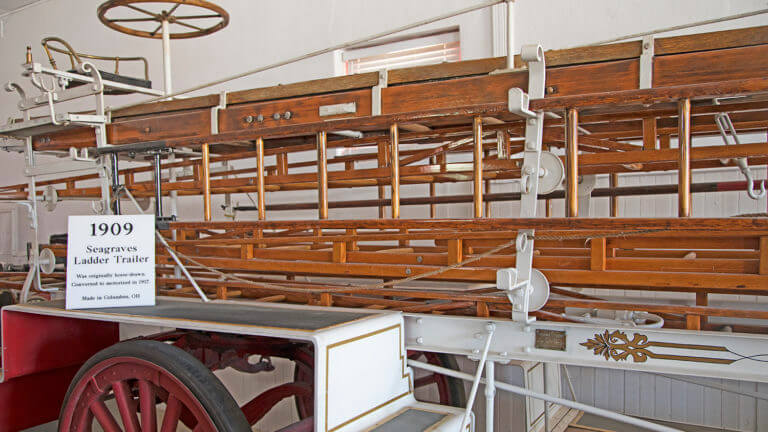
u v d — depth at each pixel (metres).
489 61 1.62
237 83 4.52
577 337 1.56
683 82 1.39
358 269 1.97
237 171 3.52
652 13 3.01
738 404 2.62
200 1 2.80
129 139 2.23
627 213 3.08
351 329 1.59
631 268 1.73
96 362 1.84
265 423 3.25
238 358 2.32
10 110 6.27
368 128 1.76
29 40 5.99
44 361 2.26
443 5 3.65
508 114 1.51
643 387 2.82
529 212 1.52
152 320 1.78
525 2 3.35
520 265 1.58
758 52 1.32
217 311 1.92
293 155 4.14
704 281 1.53
